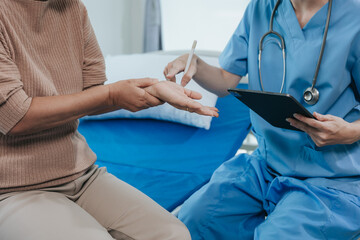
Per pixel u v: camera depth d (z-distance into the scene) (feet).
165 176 4.69
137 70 7.14
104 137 6.02
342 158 3.69
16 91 2.75
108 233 2.92
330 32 3.67
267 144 4.12
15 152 3.00
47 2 3.12
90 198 3.35
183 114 6.18
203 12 10.55
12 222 2.76
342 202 3.44
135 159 5.21
